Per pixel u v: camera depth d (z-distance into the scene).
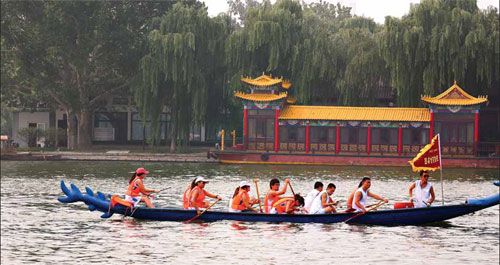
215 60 79.06
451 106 65.88
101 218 27.48
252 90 70.06
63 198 26.84
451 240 22.64
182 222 26.02
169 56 75.38
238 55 76.06
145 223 25.94
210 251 20.48
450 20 67.50
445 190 42.03
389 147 67.69
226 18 81.38
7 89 80.81
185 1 84.00
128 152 77.75
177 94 77.50
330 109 69.56
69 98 77.88
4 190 39.50
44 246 21.44
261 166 65.00
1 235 23.48
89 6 76.94
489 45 66.19
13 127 91.06
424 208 25.41
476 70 68.94
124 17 80.44
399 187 43.06
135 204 26.56
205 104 77.12
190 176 51.22
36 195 36.81
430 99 66.06
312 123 68.75
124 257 19.59
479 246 21.55
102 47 79.06
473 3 69.19
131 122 90.62
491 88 74.88
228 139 88.31
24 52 77.81
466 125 66.00
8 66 81.06
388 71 72.62
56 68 80.06
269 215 25.59
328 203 25.94
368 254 20.17
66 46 78.19
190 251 20.50
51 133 83.75
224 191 39.59
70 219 27.30
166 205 32.28
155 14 83.56
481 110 75.31
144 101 77.00
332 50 75.12
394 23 68.31
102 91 82.00
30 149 81.00
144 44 80.31
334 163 67.69
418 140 67.19
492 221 27.17
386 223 25.47
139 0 81.44
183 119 78.50
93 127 89.94
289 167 63.72
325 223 25.50
